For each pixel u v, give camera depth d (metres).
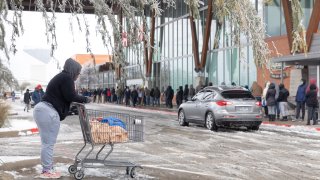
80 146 12.41
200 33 37.38
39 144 13.08
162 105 41.25
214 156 10.62
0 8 4.33
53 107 6.88
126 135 7.32
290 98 24.59
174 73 42.94
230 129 18.03
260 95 22.61
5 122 17.16
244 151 11.51
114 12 4.47
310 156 10.65
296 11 4.78
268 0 5.25
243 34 4.62
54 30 4.36
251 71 28.56
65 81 6.82
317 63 22.22
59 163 8.92
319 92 22.02
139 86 43.38
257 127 17.72
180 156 10.57
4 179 7.02
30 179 7.06
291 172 8.58
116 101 51.84
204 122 17.77
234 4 4.48
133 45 4.52
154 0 4.46
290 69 24.83
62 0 4.30
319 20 22.52
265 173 8.45
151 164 9.30
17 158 9.36
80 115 7.23
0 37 4.55
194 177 7.86
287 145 12.81
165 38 45.12
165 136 15.16
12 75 6.03
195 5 4.76
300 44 4.80
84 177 7.44
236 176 8.11
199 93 18.78
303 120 21.02
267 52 4.58
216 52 34.22
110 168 8.30
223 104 16.78
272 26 26.88
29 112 32.44
